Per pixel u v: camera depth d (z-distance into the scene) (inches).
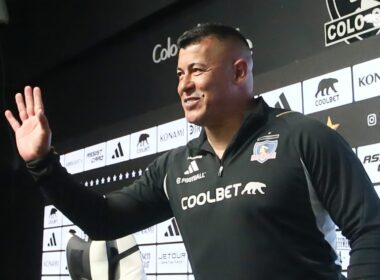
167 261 80.5
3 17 120.7
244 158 34.9
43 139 38.6
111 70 102.0
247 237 33.1
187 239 36.6
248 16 77.6
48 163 38.7
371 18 60.2
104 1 101.9
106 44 103.1
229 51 36.8
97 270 63.0
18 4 124.6
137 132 91.2
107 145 97.6
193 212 36.0
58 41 112.3
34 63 118.5
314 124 34.2
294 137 33.9
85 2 106.3
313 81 64.3
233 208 33.8
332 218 33.0
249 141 35.4
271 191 33.1
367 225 30.7
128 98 97.1
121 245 63.4
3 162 121.4
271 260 32.5
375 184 56.0
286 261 32.5
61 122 113.6
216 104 36.0
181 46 37.9
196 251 35.6
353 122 59.1
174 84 87.7
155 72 91.9
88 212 39.7
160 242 82.1
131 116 95.8
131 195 41.4
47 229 108.2
